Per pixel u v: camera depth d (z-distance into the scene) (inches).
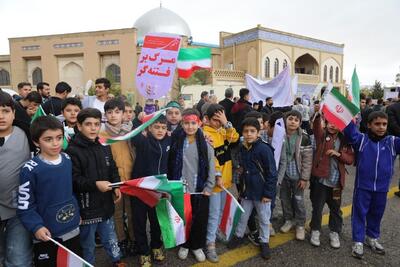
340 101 129.0
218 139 132.3
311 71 1253.1
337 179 132.3
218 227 135.6
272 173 125.4
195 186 121.7
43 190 83.8
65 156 91.4
